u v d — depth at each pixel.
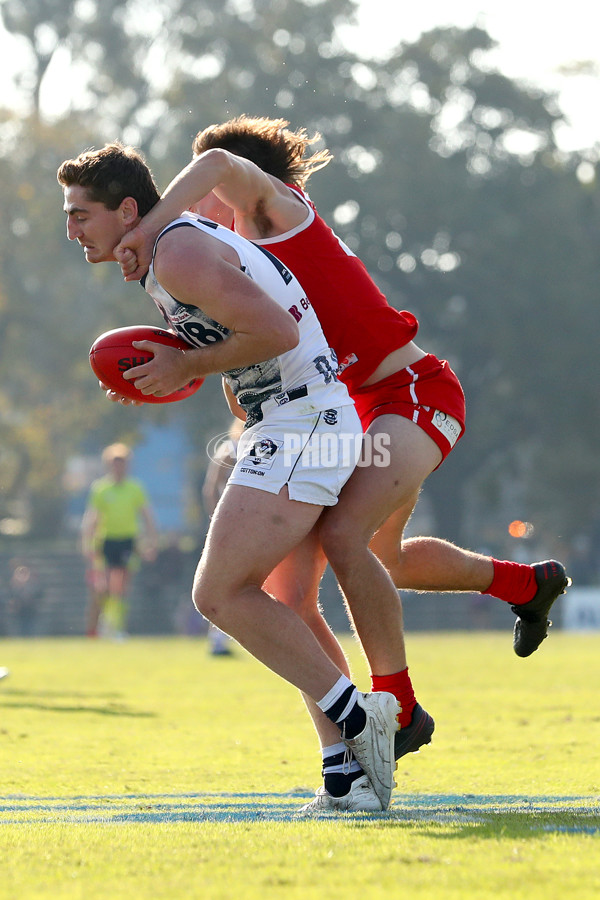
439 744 19.55
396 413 14.09
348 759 13.05
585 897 8.05
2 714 23.78
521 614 16.19
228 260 12.77
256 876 8.80
